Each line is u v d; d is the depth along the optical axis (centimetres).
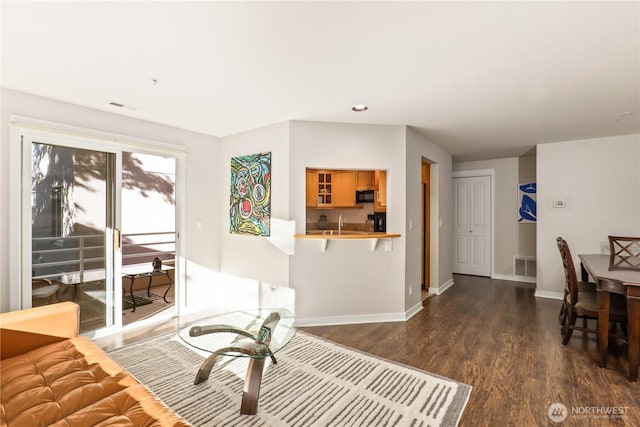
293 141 354
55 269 296
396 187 377
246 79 246
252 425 187
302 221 357
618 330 339
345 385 230
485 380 238
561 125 371
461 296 479
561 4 155
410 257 391
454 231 647
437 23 171
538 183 471
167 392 220
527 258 569
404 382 234
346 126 365
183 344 299
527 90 266
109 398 152
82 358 192
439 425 187
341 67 225
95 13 163
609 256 384
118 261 333
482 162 614
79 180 310
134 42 192
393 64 220
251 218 388
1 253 265
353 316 366
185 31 180
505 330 340
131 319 368
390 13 163
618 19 167
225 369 252
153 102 297
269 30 179
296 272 354
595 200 434
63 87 262
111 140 323
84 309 314
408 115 335
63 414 141
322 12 162
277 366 257
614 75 236
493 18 167
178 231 387
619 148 420
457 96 280
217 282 426
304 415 196
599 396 217
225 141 425
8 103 266
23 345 201
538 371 251
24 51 203
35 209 283
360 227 595
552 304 434
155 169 586
